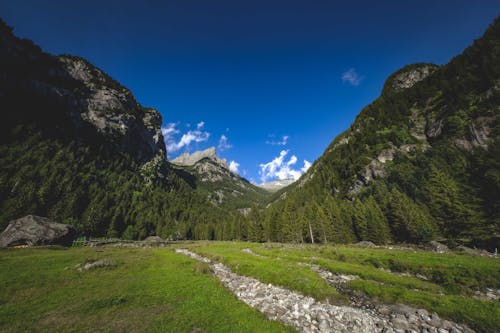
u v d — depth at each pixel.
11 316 12.25
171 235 117.88
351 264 29.44
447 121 97.31
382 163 110.12
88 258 27.92
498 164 46.72
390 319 13.62
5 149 100.88
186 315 12.59
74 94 183.38
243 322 11.70
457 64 128.62
